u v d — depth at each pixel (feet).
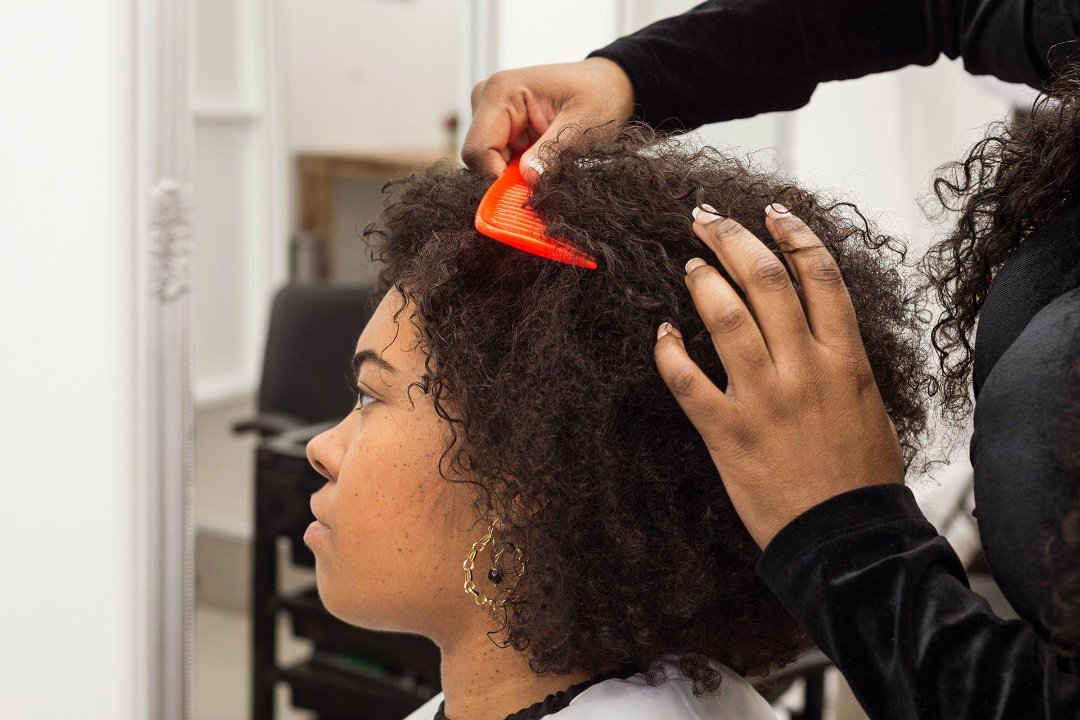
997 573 1.70
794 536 1.72
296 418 8.08
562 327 2.08
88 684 3.37
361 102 8.72
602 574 2.16
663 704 2.25
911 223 6.86
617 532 2.09
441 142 8.66
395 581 2.33
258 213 8.27
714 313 1.73
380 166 8.82
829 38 2.77
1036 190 2.03
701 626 2.26
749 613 2.30
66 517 3.33
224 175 8.00
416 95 8.65
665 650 2.28
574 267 2.10
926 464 2.68
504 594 2.30
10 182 3.21
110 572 3.31
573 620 2.18
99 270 3.20
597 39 4.79
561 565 2.14
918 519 1.74
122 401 3.24
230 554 8.29
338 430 2.49
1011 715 1.54
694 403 1.76
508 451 2.15
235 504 8.35
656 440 2.10
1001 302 2.00
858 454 1.74
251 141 8.11
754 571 2.23
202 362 8.07
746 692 2.49
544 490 2.11
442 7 8.43
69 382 3.26
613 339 2.09
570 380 2.07
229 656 7.99
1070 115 2.01
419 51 8.53
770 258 1.74
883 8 2.78
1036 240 2.00
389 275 2.63
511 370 2.14
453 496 2.28
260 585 6.91
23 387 3.29
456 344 2.18
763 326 1.74
